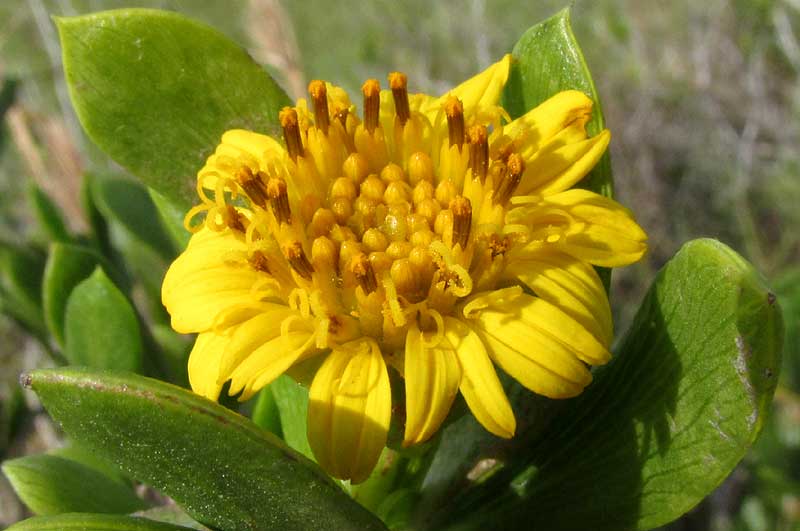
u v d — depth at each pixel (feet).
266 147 0.23
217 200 0.21
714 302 0.19
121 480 0.29
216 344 0.19
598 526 0.21
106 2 0.71
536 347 0.18
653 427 0.21
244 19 0.73
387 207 0.21
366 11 0.74
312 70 0.72
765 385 0.18
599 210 0.21
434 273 0.19
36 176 0.41
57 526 0.18
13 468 0.25
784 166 0.60
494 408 0.18
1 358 0.48
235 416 0.17
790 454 0.40
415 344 0.18
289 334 0.19
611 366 0.22
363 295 0.19
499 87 0.23
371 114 0.22
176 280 0.20
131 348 0.28
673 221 0.60
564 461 0.22
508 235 0.20
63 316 0.30
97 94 0.25
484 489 0.23
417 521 0.23
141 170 0.26
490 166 0.21
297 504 0.18
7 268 0.35
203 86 0.26
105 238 0.37
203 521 0.19
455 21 0.71
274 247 0.20
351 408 0.18
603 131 0.22
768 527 0.41
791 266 0.55
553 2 0.72
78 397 0.16
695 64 0.65
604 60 0.68
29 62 0.68
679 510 0.20
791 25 0.67
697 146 0.62
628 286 0.55
